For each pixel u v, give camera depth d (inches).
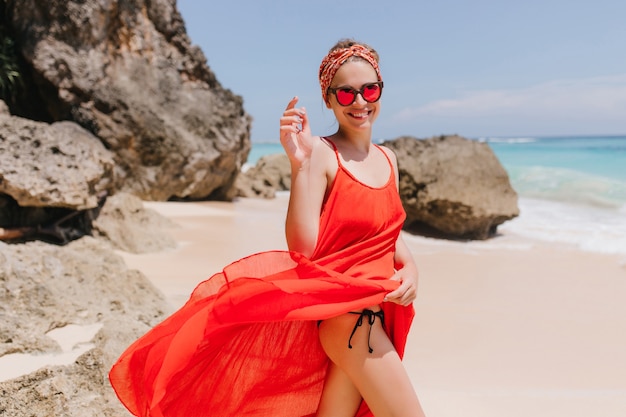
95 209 366.6
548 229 532.1
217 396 101.1
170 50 692.1
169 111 660.1
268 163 983.0
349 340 94.3
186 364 89.0
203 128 679.7
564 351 209.8
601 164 1348.4
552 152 1889.8
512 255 411.5
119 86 626.5
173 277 290.7
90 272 211.2
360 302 92.7
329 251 99.4
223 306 90.8
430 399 157.9
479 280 331.0
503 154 1809.8
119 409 130.6
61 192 327.0
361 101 101.0
